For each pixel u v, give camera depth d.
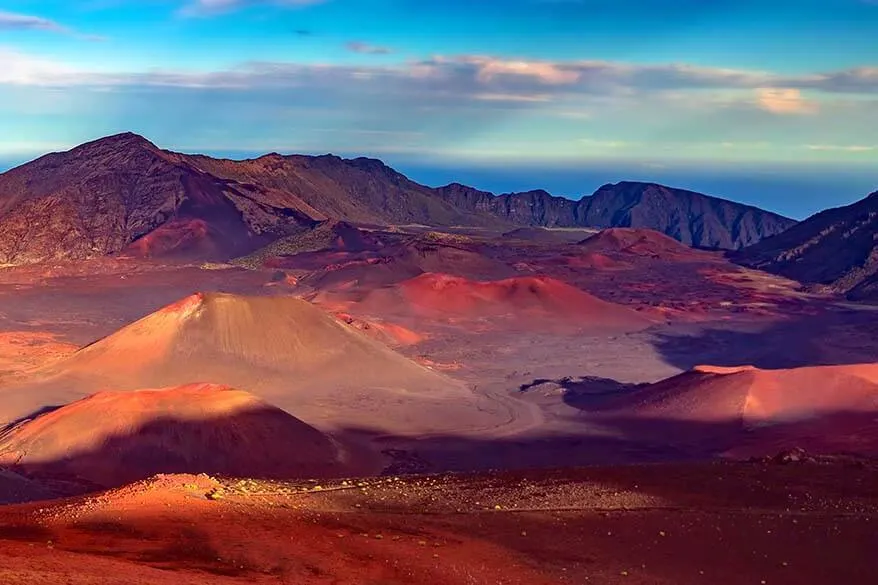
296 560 26.97
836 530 33.28
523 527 33.56
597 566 29.62
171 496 33.66
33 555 23.59
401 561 28.28
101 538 27.44
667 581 28.56
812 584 28.53
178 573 23.69
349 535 30.69
